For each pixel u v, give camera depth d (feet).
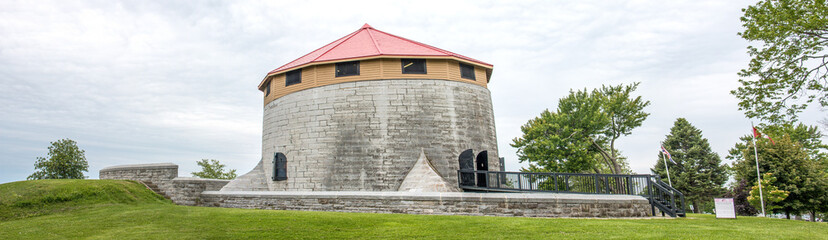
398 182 73.36
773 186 107.55
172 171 76.07
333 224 44.47
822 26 58.23
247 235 39.47
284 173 80.38
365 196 59.41
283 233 40.32
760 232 41.19
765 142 119.44
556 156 129.90
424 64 80.12
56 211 52.65
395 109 76.79
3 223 46.62
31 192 56.24
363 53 81.41
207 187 78.02
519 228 41.81
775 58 63.93
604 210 54.08
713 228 42.96
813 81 63.05
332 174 75.61
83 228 42.60
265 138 89.20
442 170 75.15
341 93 78.64
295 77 84.28
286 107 83.87
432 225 43.83
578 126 133.18
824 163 130.00
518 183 66.33
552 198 54.13
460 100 80.84
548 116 138.41
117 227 43.09
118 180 66.49
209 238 38.34
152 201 63.41
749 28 63.36
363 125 76.38
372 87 77.82
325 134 77.77
